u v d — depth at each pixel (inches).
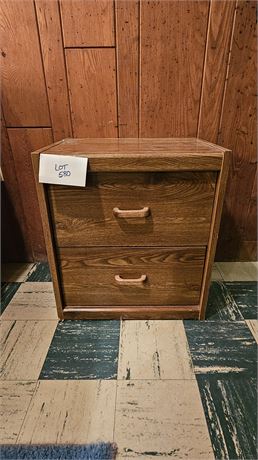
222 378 25.0
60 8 29.2
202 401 23.1
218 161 23.4
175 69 32.0
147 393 23.8
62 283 29.8
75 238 27.2
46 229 26.5
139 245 27.6
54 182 24.1
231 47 30.9
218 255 42.9
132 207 25.8
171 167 23.5
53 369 26.0
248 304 34.2
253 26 29.9
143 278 29.1
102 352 27.7
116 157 23.2
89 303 31.1
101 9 29.3
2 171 37.6
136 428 21.3
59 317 31.5
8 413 22.4
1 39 30.6
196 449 20.1
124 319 31.6
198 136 35.6
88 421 21.7
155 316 31.3
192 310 31.0
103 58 31.6
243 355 27.3
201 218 26.3
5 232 41.6
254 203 39.4
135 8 29.1
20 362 26.7
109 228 26.7
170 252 28.0
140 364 26.4
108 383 24.6
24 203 39.8
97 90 33.2
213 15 29.5
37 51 31.3
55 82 32.8
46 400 23.3
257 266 41.9
